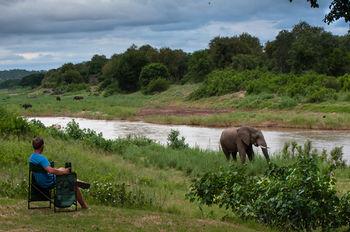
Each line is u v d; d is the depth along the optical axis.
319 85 58.53
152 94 92.75
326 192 9.77
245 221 10.30
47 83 148.62
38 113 65.44
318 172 10.48
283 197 9.66
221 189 11.05
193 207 12.24
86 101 83.38
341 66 80.12
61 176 9.73
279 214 9.75
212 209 12.05
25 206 10.24
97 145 23.08
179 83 100.19
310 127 42.41
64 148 20.09
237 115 49.16
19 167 15.66
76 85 129.50
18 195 11.89
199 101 70.81
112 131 42.66
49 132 24.50
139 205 11.55
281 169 10.92
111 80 115.88
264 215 10.05
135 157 21.50
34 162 9.70
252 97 60.47
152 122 51.88
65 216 9.49
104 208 10.51
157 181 16.58
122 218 9.67
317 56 79.69
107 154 22.08
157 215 10.25
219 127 45.66
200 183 11.30
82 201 10.19
